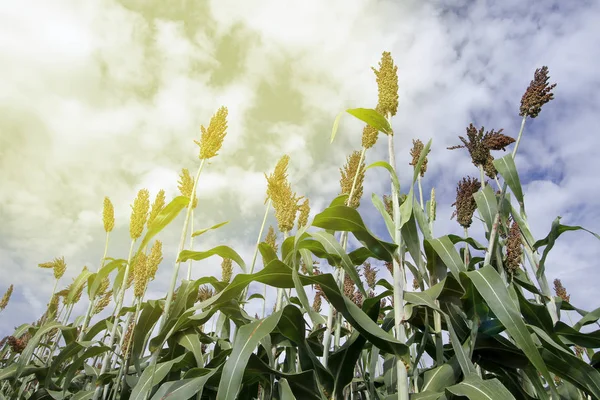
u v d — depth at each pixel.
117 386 2.58
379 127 2.44
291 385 2.15
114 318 3.34
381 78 2.60
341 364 2.11
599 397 1.75
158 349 2.40
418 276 2.37
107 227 4.40
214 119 3.38
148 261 3.18
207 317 2.65
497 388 1.53
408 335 2.99
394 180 2.28
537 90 2.29
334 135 2.33
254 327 1.87
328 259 2.75
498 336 2.04
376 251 2.19
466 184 2.74
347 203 3.01
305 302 1.86
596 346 2.10
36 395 3.04
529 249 2.76
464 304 2.04
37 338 3.25
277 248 4.06
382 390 3.04
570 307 2.82
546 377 1.50
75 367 2.82
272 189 3.28
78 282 4.38
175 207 3.37
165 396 2.02
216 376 2.36
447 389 1.67
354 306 1.95
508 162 2.24
